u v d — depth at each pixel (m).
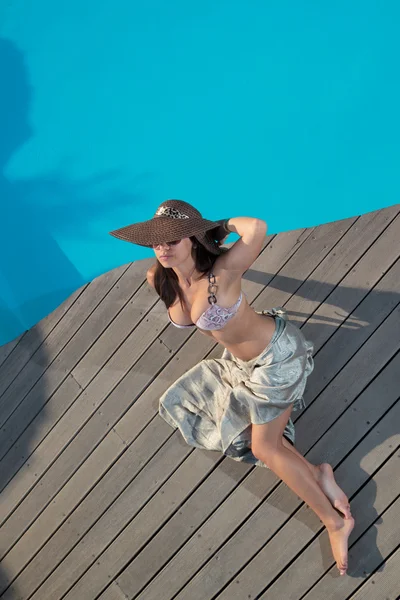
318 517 3.17
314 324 3.31
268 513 3.25
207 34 3.59
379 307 3.21
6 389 3.87
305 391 3.29
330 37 3.38
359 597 3.04
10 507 3.75
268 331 2.79
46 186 3.82
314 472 3.07
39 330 3.82
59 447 3.70
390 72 3.29
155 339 3.59
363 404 3.19
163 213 2.38
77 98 3.80
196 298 2.49
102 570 3.49
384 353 3.18
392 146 3.27
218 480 3.36
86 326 3.73
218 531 3.31
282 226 3.41
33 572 3.63
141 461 3.52
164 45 3.66
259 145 3.49
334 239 3.31
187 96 3.62
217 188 3.54
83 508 3.58
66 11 3.82
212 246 2.48
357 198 3.30
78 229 3.77
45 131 3.85
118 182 3.72
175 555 3.37
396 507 3.06
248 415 3.04
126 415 3.59
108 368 3.66
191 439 3.31
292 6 3.44
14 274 3.86
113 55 3.75
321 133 3.38
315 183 3.38
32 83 3.88
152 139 3.67
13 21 3.91
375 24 3.31
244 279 3.45
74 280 3.77
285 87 3.45
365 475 3.13
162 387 3.55
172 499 3.43
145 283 3.63
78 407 3.70
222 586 3.26
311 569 3.13
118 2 3.74
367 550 3.07
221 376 3.26
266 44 3.49
